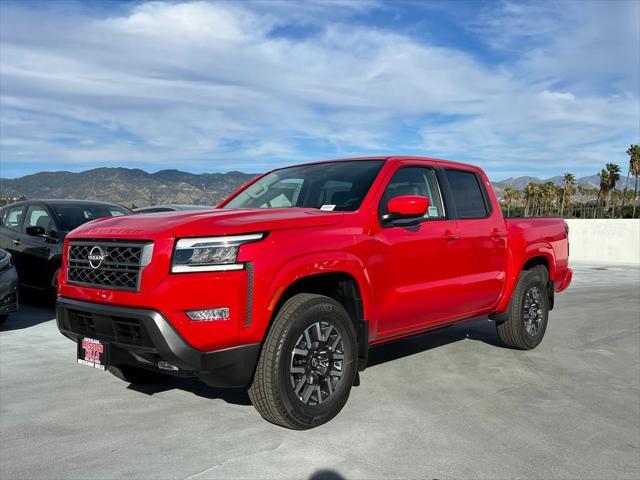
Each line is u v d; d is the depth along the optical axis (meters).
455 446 3.45
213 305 3.26
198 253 3.29
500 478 3.04
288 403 3.49
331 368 3.80
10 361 5.32
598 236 24.09
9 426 3.68
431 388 4.64
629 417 4.08
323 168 4.94
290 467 3.10
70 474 2.99
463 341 6.53
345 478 2.98
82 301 3.66
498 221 5.55
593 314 8.91
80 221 8.17
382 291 4.19
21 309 8.18
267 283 3.39
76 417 3.84
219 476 2.98
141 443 3.41
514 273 5.71
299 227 3.70
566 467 3.21
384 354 5.80
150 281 3.27
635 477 3.10
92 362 3.63
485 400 4.37
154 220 3.60
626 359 5.88
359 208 4.18
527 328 6.02
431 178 4.98
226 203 5.11
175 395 4.33
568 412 4.15
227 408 4.04
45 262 7.78
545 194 142.00
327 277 3.88
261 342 3.44
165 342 3.20
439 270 4.73
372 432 3.63
